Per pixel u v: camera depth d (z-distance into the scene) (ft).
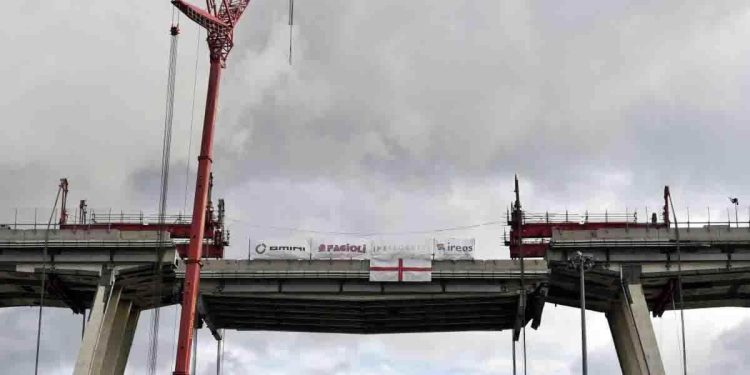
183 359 269.85
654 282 340.18
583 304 231.91
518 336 366.63
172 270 333.62
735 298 359.25
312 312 359.87
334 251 337.72
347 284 340.18
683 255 329.31
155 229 355.56
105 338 329.31
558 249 331.16
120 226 354.74
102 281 329.31
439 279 337.52
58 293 345.72
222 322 371.76
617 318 353.10
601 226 347.36
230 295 339.16
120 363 363.35
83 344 320.70
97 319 323.98
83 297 361.92
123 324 352.69
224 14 303.07
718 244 327.06
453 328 377.50
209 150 289.53
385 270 335.88
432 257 337.31
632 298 327.26
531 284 334.44
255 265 336.49
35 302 376.48
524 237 352.49
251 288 338.95
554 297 362.12
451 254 336.70
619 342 351.46
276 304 349.41
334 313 360.48
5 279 351.25
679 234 328.08
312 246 337.93
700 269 328.29
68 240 329.31
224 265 336.90
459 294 338.54
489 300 344.28
